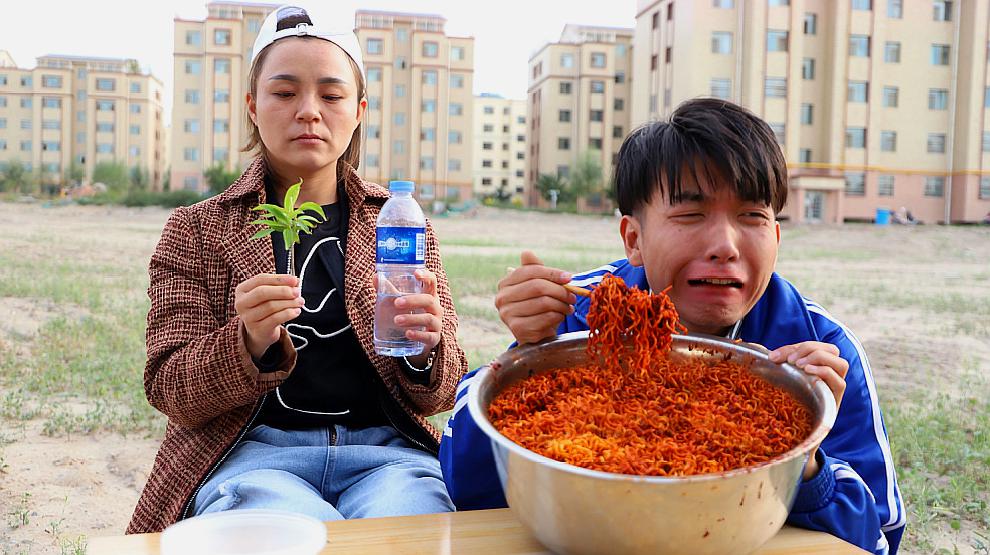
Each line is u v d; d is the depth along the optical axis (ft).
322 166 7.84
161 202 134.41
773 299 6.42
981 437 16.38
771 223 5.65
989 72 138.92
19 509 12.41
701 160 5.39
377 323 7.07
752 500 3.61
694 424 4.58
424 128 191.31
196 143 188.65
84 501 12.95
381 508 6.34
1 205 125.90
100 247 61.16
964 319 36.32
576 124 208.54
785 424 4.60
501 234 104.27
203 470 7.07
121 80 233.96
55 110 232.32
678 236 5.57
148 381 7.25
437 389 7.47
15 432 16.24
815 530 4.76
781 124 136.15
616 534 3.64
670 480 3.43
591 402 4.88
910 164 141.59
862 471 5.58
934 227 125.08
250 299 6.24
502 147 359.87
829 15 137.18
